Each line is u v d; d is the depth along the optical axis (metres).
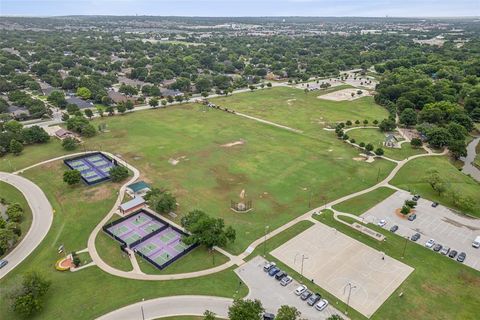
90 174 158.50
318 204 138.00
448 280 100.44
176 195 142.62
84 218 127.19
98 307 89.38
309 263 105.88
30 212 130.50
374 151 186.50
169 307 89.75
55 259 106.75
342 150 188.62
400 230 122.38
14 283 89.06
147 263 105.25
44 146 188.50
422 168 168.88
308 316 87.56
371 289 96.69
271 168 167.38
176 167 166.62
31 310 85.56
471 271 103.75
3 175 157.25
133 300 91.56
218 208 134.38
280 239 116.69
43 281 91.06
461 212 133.88
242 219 127.62
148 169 164.00
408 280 100.12
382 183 154.88
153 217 128.38
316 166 169.88
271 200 140.62
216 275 100.50
